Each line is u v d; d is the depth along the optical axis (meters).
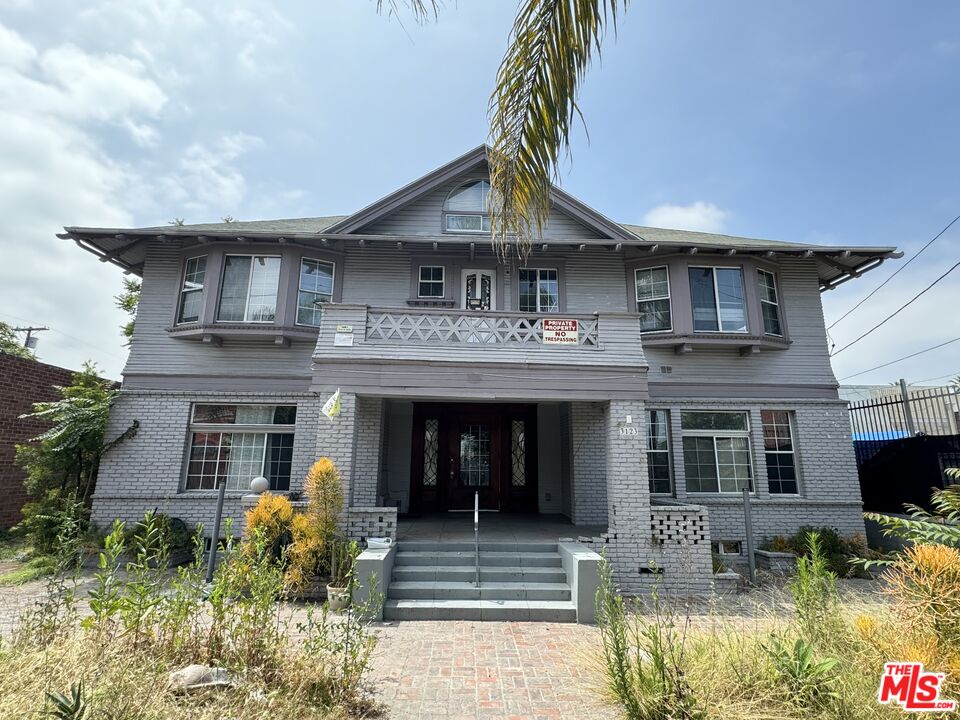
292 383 10.52
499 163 4.66
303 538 7.02
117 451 10.09
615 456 8.20
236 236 10.33
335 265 11.13
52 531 8.73
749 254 11.09
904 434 11.76
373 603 6.32
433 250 11.34
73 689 2.61
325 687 3.74
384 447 11.32
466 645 5.53
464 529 9.27
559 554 7.83
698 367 11.02
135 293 16.66
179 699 3.14
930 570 3.74
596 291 11.34
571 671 4.78
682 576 7.82
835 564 9.00
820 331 11.33
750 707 3.40
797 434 10.83
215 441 10.44
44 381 11.69
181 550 9.09
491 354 8.41
